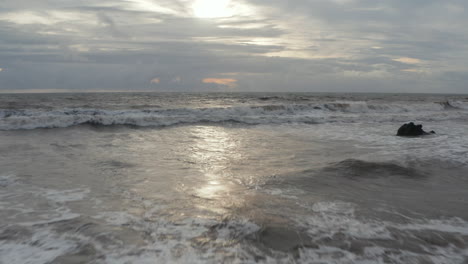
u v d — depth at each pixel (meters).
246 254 2.75
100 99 37.62
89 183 4.95
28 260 2.59
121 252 2.73
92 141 9.23
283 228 3.30
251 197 4.34
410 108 23.34
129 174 5.57
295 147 8.67
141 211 3.75
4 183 4.86
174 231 3.19
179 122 14.25
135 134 10.91
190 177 5.43
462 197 4.49
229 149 8.32
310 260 2.68
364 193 4.59
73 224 3.32
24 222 3.37
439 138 9.93
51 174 5.45
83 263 2.55
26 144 8.49
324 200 4.25
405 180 5.29
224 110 18.11
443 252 2.88
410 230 3.33
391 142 9.40
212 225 3.35
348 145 8.97
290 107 19.97
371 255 2.79
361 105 22.02
